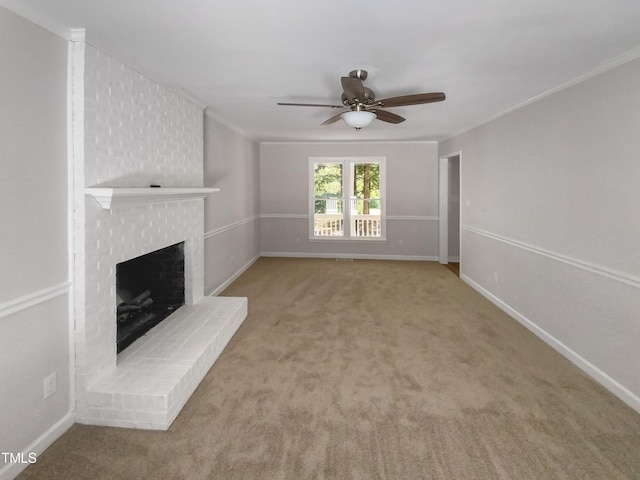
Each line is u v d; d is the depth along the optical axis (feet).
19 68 5.65
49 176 6.26
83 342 6.89
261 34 6.89
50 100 6.25
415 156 22.98
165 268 11.78
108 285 7.52
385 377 8.79
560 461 6.05
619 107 7.95
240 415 7.28
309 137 20.74
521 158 12.20
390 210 23.44
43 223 6.16
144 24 6.45
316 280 18.20
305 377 8.79
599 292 8.61
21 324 5.80
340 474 5.78
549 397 7.95
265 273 19.61
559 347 10.16
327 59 8.21
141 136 8.75
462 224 18.17
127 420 6.88
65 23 6.33
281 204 24.11
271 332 11.55
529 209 11.73
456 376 8.84
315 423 7.04
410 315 13.20
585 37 7.03
